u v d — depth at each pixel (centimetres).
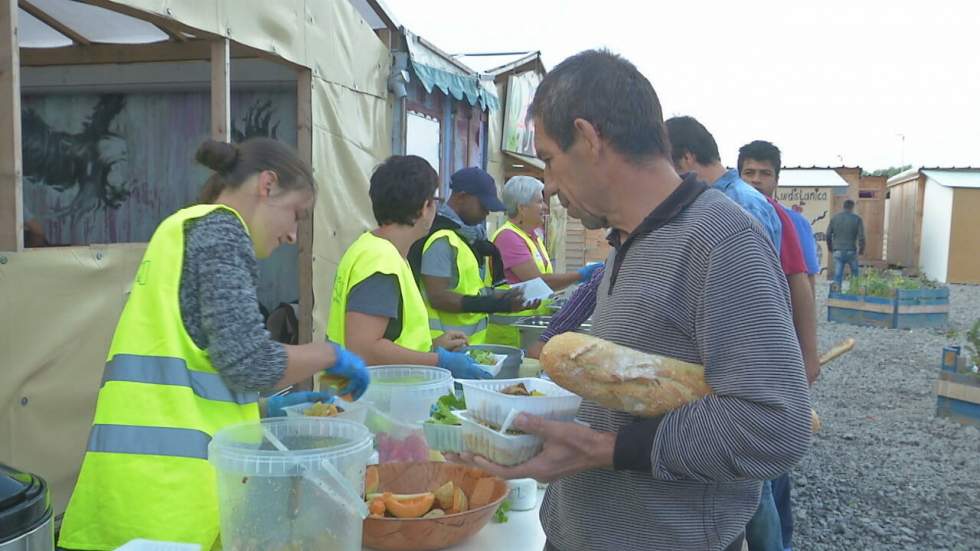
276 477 147
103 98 616
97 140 620
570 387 132
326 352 193
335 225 536
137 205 619
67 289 331
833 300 1386
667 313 133
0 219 302
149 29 534
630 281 139
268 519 149
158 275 176
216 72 407
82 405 342
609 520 144
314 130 500
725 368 125
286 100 595
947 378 736
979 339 748
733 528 142
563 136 140
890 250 2831
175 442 173
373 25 622
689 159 337
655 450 127
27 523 107
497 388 157
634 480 141
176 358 174
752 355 123
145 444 172
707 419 123
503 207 429
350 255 266
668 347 134
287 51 462
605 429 145
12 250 302
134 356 176
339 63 533
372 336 255
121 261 363
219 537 181
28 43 578
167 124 611
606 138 137
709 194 138
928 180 2423
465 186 419
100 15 508
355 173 564
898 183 2733
